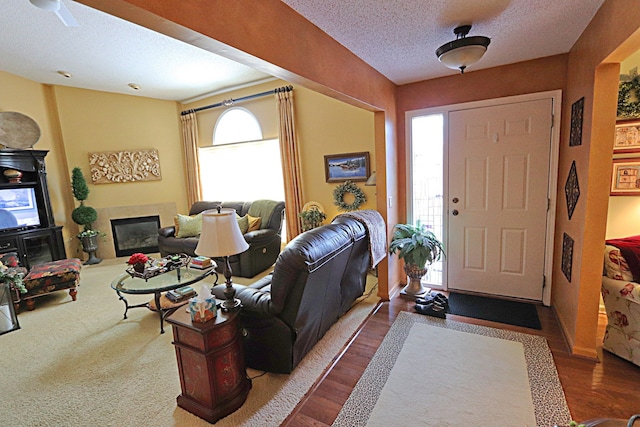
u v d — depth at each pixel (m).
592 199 2.15
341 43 2.32
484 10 1.91
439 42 2.35
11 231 4.38
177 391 2.12
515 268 3.28
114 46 3.57
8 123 4.44
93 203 5.49
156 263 3.35
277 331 2.15
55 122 5.13
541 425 1.74
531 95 2.96
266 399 2.03
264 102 5.04
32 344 2.75
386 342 2.62
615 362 2.23
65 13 2.41
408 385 2.10
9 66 4.19
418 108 3.48
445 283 3.65
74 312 3.38
